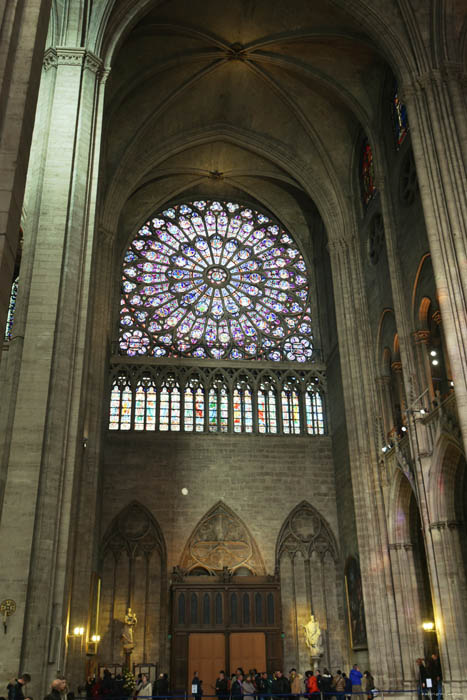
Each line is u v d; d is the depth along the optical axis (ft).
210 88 116.37
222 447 116.98
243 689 82.74
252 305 130.41
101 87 78.74
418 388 87.30
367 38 98.73
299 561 111.86
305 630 106.63
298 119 117.50
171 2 97.91
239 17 103.50
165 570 108.17
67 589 59.52
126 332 123.75
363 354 106.11
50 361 61.98
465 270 73.92
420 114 83.51
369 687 84.84
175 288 129.49
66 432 62.28
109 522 109.70
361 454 101.04
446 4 86.12
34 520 56.70
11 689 44.83
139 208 131.34
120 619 104.53
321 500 115.96
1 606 53.78
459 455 79.61
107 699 73.61
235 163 131.03
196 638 102.58
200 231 135.33
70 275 66.85
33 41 37.58
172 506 112.06
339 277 114.01
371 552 95.40
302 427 120.67
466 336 71.05
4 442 58.44
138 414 117.39
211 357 124.57
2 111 35.37
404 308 92.22
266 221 137.18
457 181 78.54
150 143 117.70
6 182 34.47
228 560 110.11
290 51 108.06
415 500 93.97
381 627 90.79
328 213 118.42
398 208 96.58
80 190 71.05
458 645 73.51
